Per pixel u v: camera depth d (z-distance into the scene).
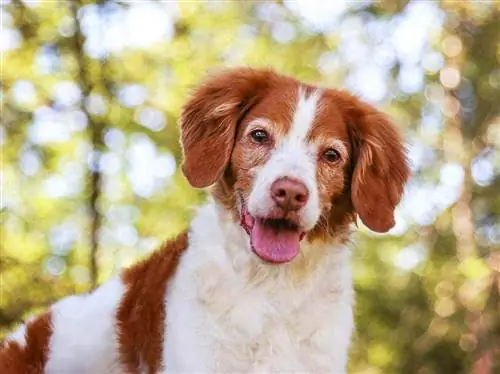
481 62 13.29
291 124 3.87
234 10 13.12
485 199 13.83
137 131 12.48
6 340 4.61
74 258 12.34
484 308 12.42
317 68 13.68
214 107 4.03
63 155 12.35
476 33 13.26
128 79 12.49
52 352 4.38
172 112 12.43
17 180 12.38
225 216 3.92
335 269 3.98
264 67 4.33
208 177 3.92
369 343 14.81
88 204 12.52
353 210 4.11
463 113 13.68
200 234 4.01
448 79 13.07
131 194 12.95
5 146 12.07
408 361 14.84
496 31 13.09
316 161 3.88
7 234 12.18
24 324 4.70
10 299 11.59
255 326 3.80
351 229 4.11
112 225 12.86
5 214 12.23
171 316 3.91
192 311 3.83
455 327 13.35
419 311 14.29
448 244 13.72
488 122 13.50
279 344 3.82
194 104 4.11
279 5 13.43
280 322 3.84
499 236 13.73
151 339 4.02
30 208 12.51
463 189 13.16
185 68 12.48
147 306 4.11
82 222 12.63
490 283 12.38
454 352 14.47
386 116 4.27
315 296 3.91
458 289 13.02
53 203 12.57
